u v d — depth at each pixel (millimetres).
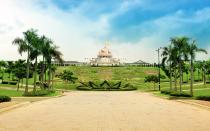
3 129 17438
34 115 25266
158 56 98188
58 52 75812
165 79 146000
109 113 27125
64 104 39562
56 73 162500
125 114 26188
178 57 68625
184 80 142000
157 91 94812
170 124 19609
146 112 28156
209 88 93688
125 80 146375
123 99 53094
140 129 17453
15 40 65688
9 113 27047
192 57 64625
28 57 66688
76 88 117812
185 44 65438
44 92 66062
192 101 43250
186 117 23766
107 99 53031
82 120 21734
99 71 180625
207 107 33062
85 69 184250
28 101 44125
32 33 66625
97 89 116250
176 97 57344
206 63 112188
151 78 110875
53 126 18656
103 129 17453
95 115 25312
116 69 187750
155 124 19594
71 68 185375
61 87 118188
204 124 19656
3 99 40156
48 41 74812
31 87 106562
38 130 17062
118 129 17438
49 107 34312
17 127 18234
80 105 37688
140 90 110875
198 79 138500
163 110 30375
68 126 18656
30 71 108250
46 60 77188
